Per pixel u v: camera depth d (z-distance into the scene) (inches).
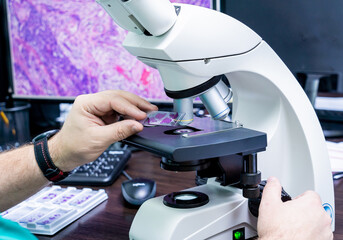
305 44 42.3
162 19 20.5
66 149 26.1
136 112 25.1
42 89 50.4
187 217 22.1
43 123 56.7
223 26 22.3
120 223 27.3
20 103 55.2
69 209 28.3
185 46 21.0
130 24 21.8
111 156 39.8
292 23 41.6
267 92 26.5
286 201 23.5
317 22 41.4
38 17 48.2
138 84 45.3
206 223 22.7
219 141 21.5
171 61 21.3
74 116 25.5
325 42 41.8
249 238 24.7
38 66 49.8
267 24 41.3
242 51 23.5
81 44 46.9
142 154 44.3
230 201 23.7
